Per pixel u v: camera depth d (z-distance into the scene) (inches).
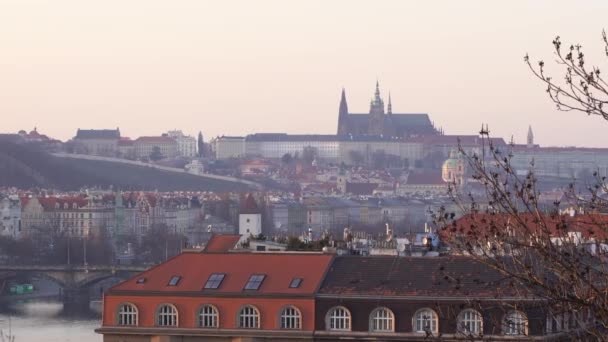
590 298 5585.6
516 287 6501.0
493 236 5826.8
